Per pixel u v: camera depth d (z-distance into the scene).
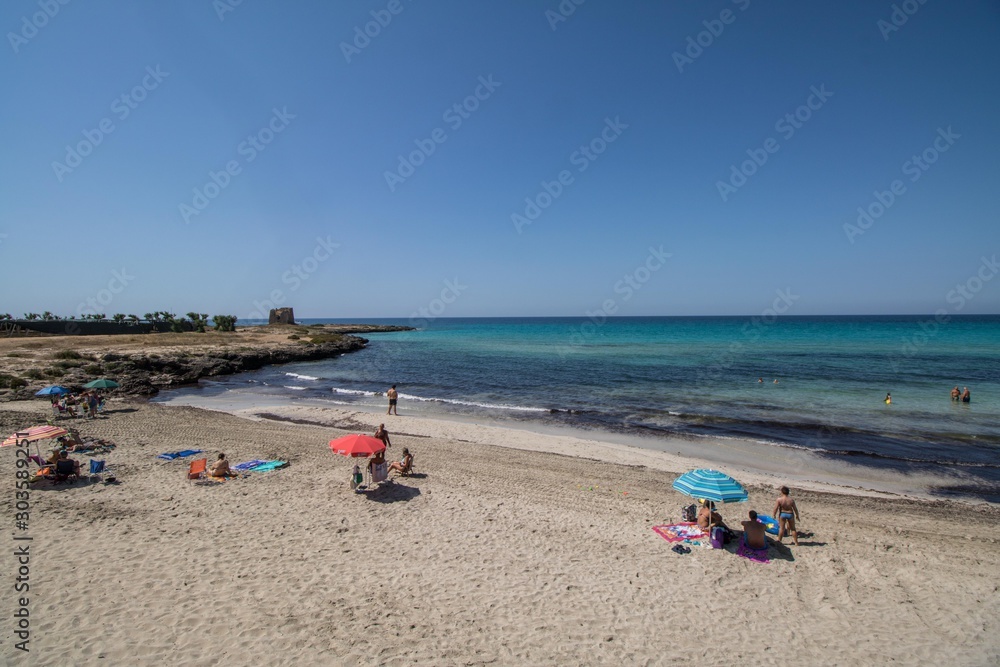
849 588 8.66
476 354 58.59
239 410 24.91
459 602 7.83
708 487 10.10
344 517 10.93
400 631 7.00
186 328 75.94
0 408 21.89
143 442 16.78
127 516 10.43
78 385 27.98
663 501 12.76
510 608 7.72
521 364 46.75
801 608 8.02
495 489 13.23
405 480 13.73
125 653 6.21
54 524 9.87
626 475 14.98
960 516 12.24
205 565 8.55
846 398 27.84
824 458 17.41
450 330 140.25
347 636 6.82
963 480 15.32
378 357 57.19
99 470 12.82
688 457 17.48
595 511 11.90
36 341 47.47
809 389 30.70
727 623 7.55
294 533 10.02
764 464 16.81
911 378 34.16
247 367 45.75
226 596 7.63
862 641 7.20
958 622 7.72
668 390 31.22
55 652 6.14
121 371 34.22
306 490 12.49
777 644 7.08
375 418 23.20
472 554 9.47
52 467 12.35
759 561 9.54
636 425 22.41
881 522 11.73
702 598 8.21
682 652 6.82
